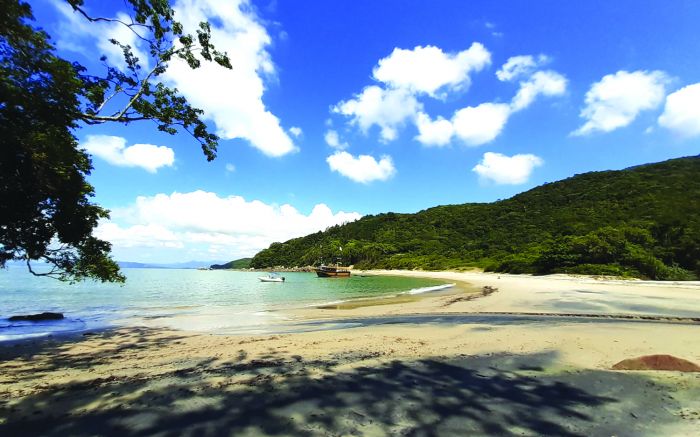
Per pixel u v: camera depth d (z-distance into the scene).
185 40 12.39
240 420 4.96
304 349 9.44
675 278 40.66
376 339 10.58
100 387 6.49
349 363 7.90
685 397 5.61
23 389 6.43
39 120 10.34
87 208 14.63
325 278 81.88
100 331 13.95
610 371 6.99
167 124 12.78
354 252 131.88
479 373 7.05
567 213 85.38
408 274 83.75
